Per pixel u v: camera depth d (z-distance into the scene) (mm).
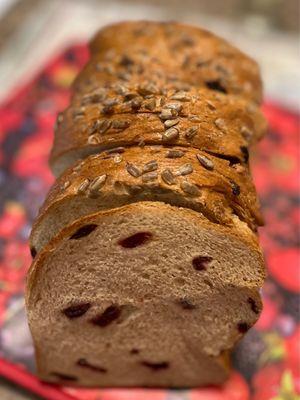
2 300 230
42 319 194
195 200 171
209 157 180
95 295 191
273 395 214
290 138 304
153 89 193
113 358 211
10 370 210
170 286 189
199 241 176
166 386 220
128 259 182
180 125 183
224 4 393
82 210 182
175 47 232
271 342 227
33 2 370
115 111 189
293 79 336
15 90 314
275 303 239
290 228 267
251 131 202
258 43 360
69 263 182
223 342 205
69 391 216
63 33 350
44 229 186
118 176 172
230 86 224
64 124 202
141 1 394
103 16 365
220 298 192
